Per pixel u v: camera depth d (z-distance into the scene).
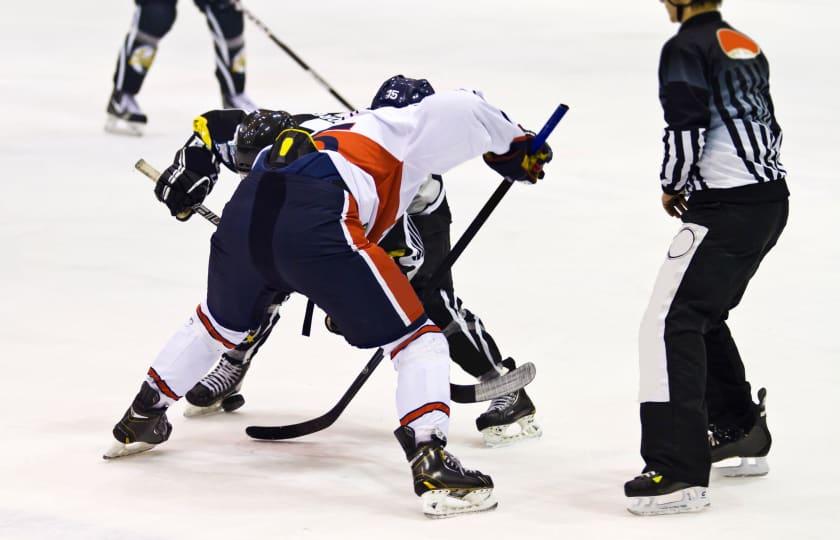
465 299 19.20
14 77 38.41
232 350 14.23
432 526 11.08
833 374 15.79
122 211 24.39
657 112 33.81
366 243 11.66
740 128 11.59
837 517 11.35
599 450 13.34
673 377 11.47
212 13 33.28
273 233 11.58
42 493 11.77
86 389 15.08
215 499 11.70
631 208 24.75
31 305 18.56
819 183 26.58
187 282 20.00
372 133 11.98
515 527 11.07
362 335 11.69
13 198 25.11
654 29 46.53
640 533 10.91
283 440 13.64
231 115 13.35
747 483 12.33
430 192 13.23
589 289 19.77
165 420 12.96
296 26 47.28
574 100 35.09
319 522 11.13
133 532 10.80
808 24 47.44
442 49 42.47
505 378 12.77
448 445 13.62
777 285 19.89
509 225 23.53
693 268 11.62
